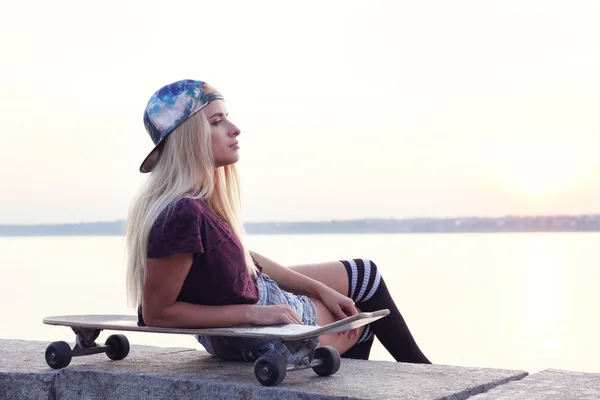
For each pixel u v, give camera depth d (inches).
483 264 1066.1
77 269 969.5
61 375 110.0
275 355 98.2
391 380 102.7
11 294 602.5
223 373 105.9
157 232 100.3
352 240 2807.6
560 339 400.2
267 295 111.3
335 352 104.7
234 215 110.9
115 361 117.8
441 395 94.6
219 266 103.5
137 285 105.3
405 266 1015.6
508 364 324.8
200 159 104.7
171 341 374.6
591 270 924.0
